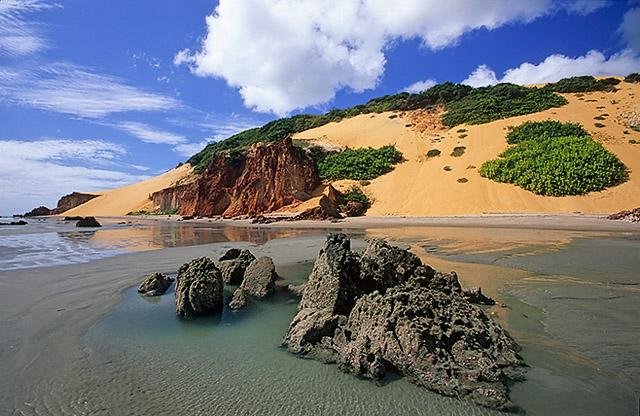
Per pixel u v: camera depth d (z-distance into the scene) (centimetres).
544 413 555
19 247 2567
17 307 1098
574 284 1233
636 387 613
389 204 4925
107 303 1153
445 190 4728
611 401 579
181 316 1055
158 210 8881
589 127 5359
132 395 627
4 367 724
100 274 1559
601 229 2845
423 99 7694
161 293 1280
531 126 5475
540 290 1174
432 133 6341
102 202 10956
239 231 3731
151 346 838
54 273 1582
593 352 736
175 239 3038
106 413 574
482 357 680
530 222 3419
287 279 1488
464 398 599
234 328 966
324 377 684
